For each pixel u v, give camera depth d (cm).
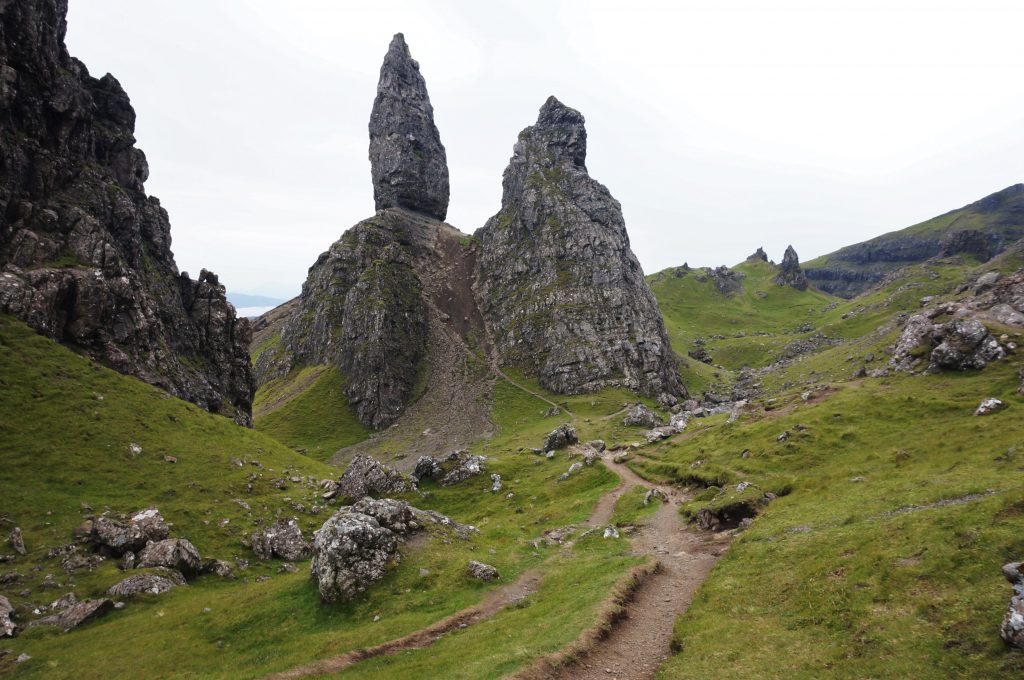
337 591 3769
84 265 8950
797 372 16500
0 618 3638
